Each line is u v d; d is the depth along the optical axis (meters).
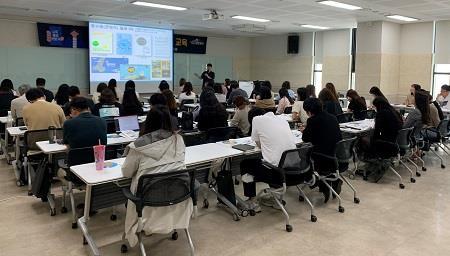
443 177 5.32
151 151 2.67
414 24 9.62
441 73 9.34
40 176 3.79
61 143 3.97
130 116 4.94
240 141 4.13
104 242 3.23
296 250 3.12
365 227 3.59
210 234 3.41
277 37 12.87
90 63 10.00
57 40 9.74
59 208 3.94
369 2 6.79
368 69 9.57
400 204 4.21
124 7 7.73
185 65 12.17
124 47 10.55
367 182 5.06
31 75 9.48
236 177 4.89
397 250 3.13
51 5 7.56
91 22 9.90
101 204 3.19
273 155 3.54
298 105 5.88
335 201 4.29
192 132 4.77
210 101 4.93
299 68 12.34
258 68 13.63
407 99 8.74
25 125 4.72
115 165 3.10
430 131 5.93
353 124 5.70
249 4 7.18
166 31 11.36
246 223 3.66
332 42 11.23
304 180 3.68
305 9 7.65
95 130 3.56
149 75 11.14
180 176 2.70
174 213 2.75
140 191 2.59
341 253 3.07
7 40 9.09
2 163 5.72
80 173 2.89
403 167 5.81
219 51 13.00
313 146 3.73
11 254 2.99
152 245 3.18
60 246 3.14
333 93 5.91
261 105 6.73
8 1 7.16
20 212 3.85
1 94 6.54
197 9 7.85
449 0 6.51
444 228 3.57
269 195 4.21
